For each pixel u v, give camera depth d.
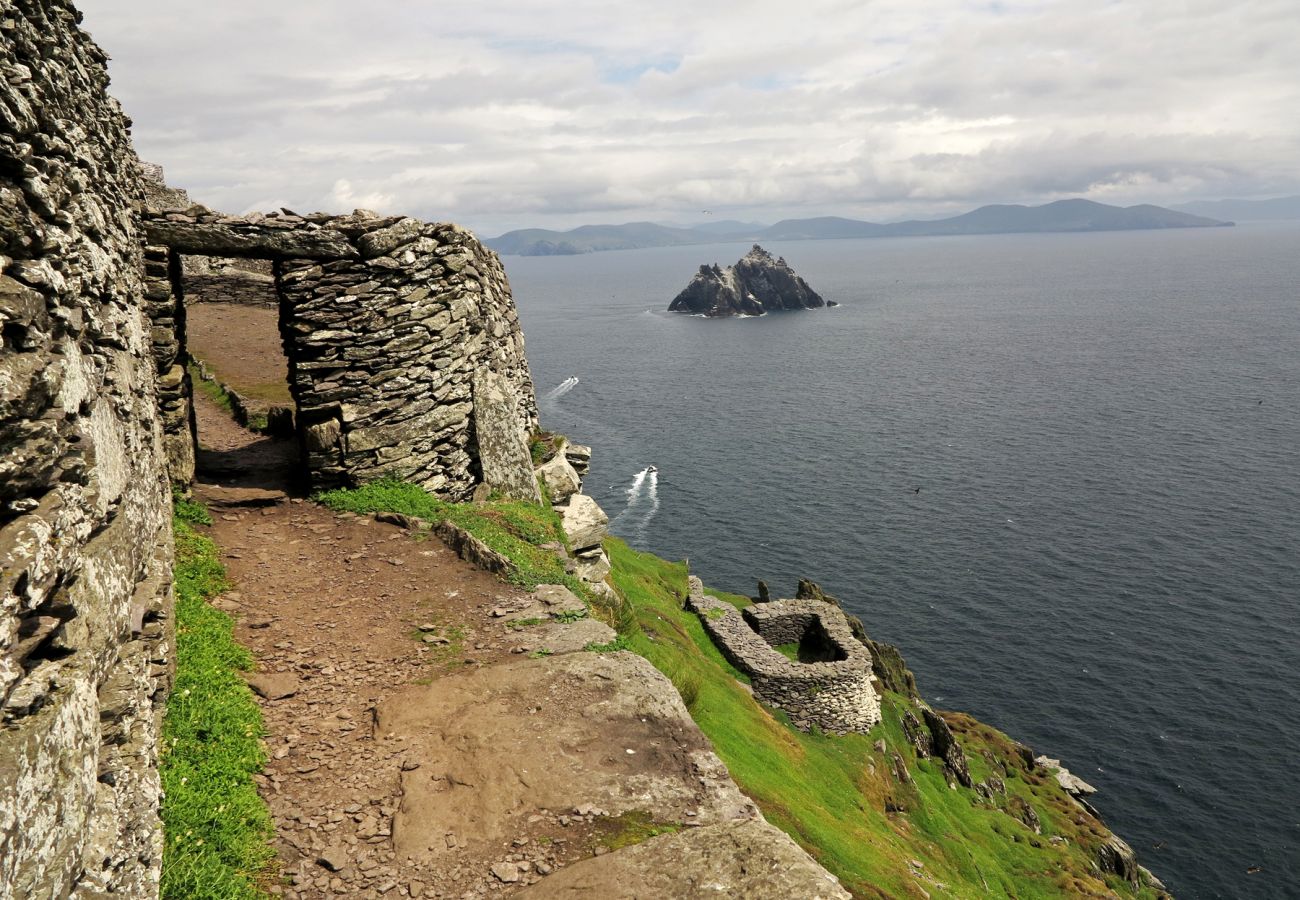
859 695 36.97
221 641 11.49
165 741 8.68
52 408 5.37
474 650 12.18
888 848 23.84
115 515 7.22
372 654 11.99
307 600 13.65
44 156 6.90
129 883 5.55
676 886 7.67
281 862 8.01
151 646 8.58
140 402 10.83
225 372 30.12
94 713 5.10
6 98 5.55
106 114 11.74
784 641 43.25
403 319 18.45
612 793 9.09
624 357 198.00
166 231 16.67
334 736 10.00
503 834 8.47
